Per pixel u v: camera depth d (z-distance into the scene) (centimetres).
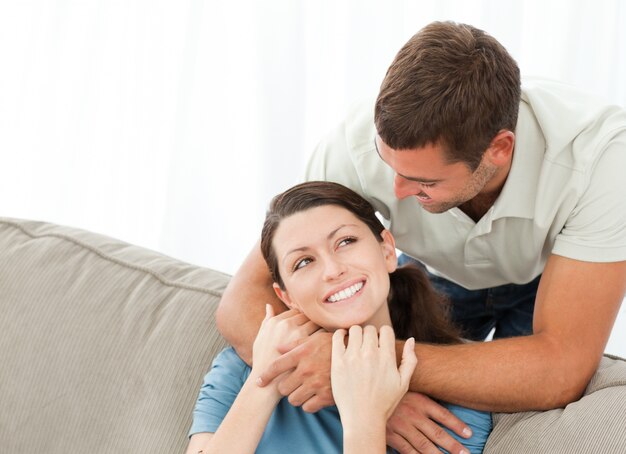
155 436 142
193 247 248
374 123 136
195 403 142
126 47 246
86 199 257
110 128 252
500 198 140
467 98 122
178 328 148
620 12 221
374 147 145
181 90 236
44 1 249
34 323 157
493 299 177
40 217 261
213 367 142
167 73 246
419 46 126
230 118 242
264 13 229
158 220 256
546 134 135
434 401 133
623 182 130
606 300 130
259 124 236
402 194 134
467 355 128
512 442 121
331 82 236
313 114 239
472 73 123
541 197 137
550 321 131
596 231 131
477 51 125
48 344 155
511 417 128
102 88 250
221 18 236
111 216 258
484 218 144
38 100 254
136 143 251
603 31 220
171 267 160
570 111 136
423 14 229
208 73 238
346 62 229
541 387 125
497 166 133
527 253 148
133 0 242
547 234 142
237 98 240
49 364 154
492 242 149
